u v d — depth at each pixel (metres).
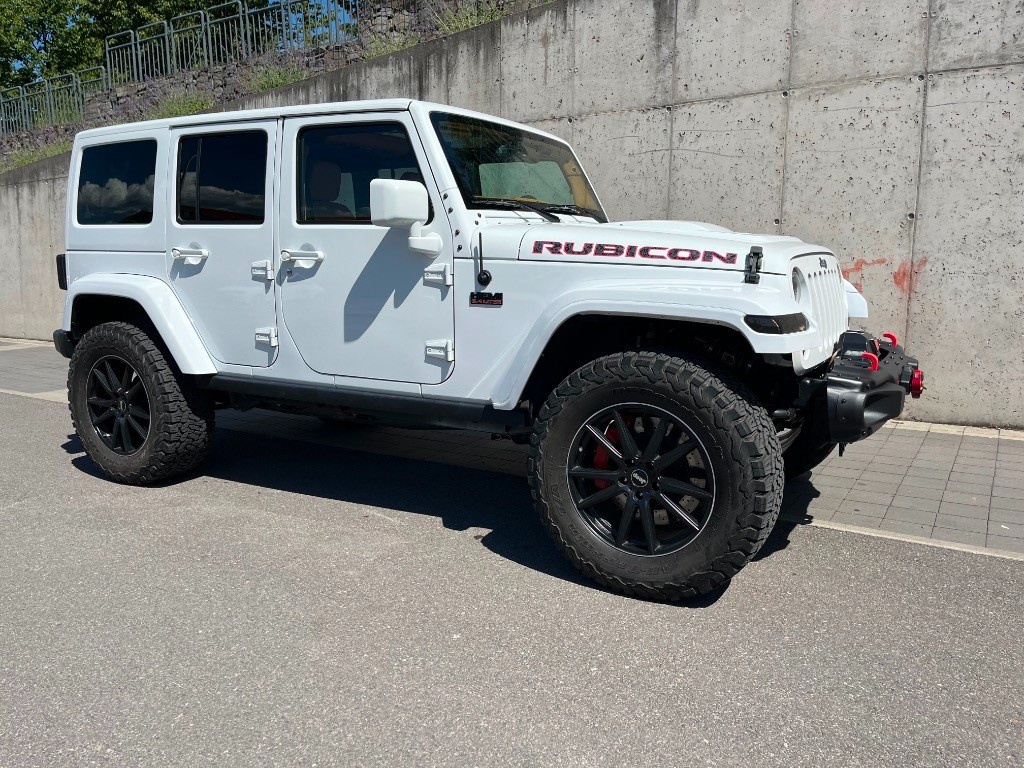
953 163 5.93
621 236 3.22
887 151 6.16
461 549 3.71
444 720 2.34
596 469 3.19
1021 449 5.50
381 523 4.07
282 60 12.05
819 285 3.48
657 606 3.10
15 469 5.05
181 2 24.05
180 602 3.12
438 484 4.79
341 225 3.76
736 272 2.98
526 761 2.15
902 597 3.20
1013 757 2.17
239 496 4.50
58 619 2.98
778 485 2.96
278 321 4.01
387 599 3.16
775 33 6.49
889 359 3.66
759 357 3.33
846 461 5.24
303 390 3.98
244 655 2.72
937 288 6.12
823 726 2.31
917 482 4.78
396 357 3.68
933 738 2.26
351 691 2.50
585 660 2.69
